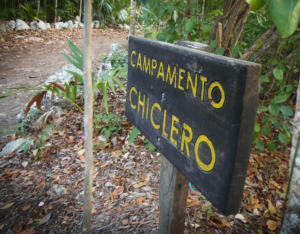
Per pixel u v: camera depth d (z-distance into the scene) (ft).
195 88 2.81
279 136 6.91
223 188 2.46
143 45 3.99
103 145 9.49
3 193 7.86
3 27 29.58
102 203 7.22
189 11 8.36
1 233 6.52
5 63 21.36
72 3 40.83
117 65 14.53
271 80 11.89
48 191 7.85
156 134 3.81
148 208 6.95
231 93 2.29
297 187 4.38
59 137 10.37
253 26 12.28
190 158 3.00
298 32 8.12
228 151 2.37
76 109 12.43
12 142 10.43
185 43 4.06
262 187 7.89
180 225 5.02
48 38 30.40
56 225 6.70
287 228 4.56
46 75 19.15
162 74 3.51
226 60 2.31
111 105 12.38
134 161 8.77
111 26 44.52
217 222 6.51
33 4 35.65
